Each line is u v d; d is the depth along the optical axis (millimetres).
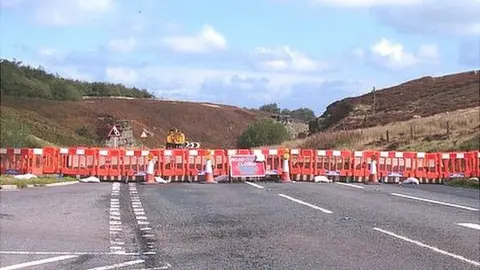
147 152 26875
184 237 11383
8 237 11250
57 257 9531
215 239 11156
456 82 83062
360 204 16672
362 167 28125
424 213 14773
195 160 27078
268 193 20000
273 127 74562
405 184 26344
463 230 12094
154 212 14977
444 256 9531
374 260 9227
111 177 26906
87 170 26875
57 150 26953
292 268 8703
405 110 70312
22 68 91625
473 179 26312
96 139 71688
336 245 10477
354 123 69312
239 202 17188
